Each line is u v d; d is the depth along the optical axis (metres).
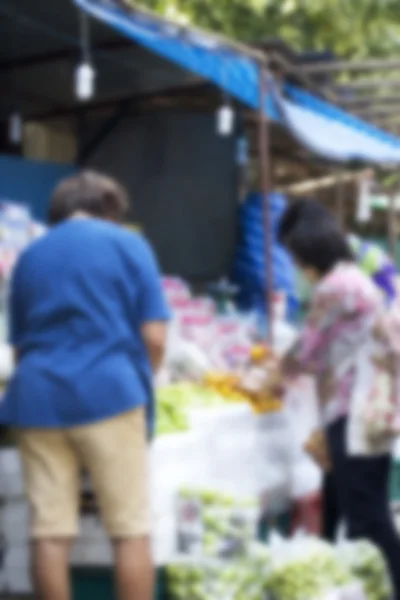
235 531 5.21
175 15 11.87
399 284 6.64
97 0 5.51
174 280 7.00
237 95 7.10
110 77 8.47
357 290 5.35
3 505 5.09
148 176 9.05
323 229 5.51
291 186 10.77
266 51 8.67
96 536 4.89
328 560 5.27
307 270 5.59
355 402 5.29
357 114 11.66
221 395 6.06
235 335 7.10
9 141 8.94
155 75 8.41
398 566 5.39
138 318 4.54
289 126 7.57
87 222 4.61
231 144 8.88
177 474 5.18
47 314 4.47
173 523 5.14
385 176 13.56
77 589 4.99
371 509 5.36
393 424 5.27
